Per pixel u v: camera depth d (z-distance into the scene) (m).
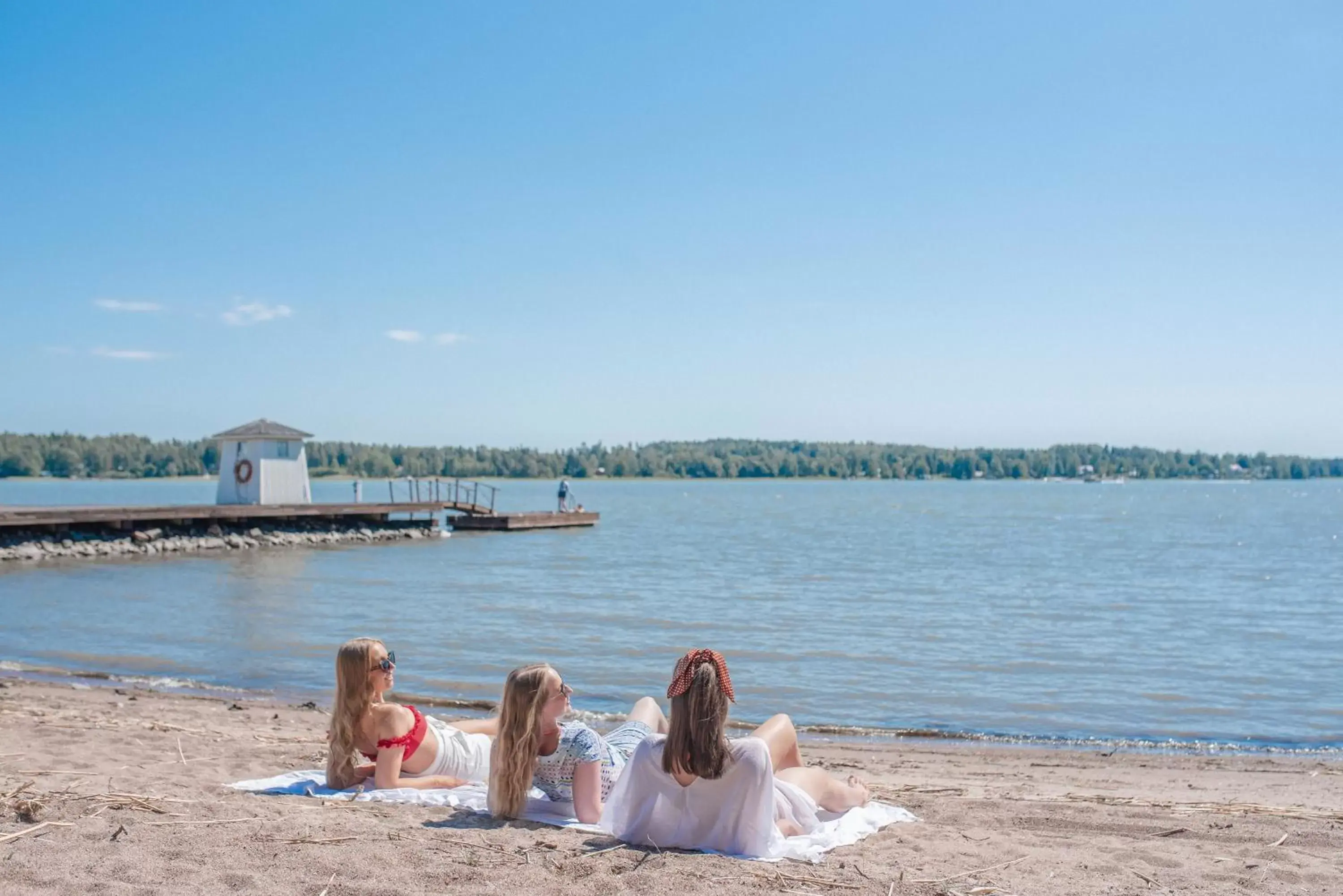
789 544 48.19
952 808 7.07
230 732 9.49
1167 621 21.84
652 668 15.88
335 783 6.13
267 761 7.65
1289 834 6.33
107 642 17.56
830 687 14.70
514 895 4.26
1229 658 17.19
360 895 4.18
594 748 5.54
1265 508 111.88
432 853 4.77
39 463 168.75
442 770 6.27
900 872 4.94
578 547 43.12
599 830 5.32
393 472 191.38
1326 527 69.50
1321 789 8.97
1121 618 22.39
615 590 26.92
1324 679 15.34
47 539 33.09
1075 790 8.59
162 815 5.25
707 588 27.80
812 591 27.42
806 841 5.30
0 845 4.63
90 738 8.41
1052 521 78.00
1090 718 12.84
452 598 24.50
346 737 6.12
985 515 89.19
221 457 42.72
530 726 5.47
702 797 5.06
